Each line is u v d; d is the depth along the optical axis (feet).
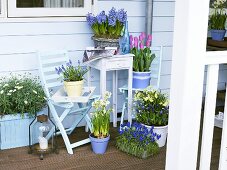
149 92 12.51
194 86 6.64
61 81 12.82
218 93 16.61
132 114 13.48
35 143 12.18
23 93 12.01
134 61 13.47
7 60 12.79
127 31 13.67
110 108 13.30
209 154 7.46
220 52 6.85
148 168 10.96
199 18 6.42
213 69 7.02
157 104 12.42
